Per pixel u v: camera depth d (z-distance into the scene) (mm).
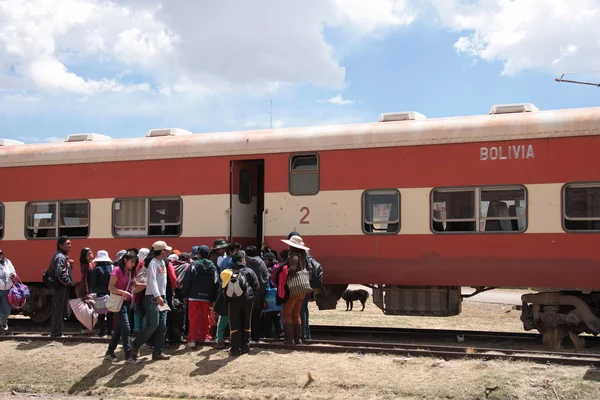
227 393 8945
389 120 12445
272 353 10500
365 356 10164
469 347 10672
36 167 14367
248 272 10641
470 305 20984
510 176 11195
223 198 12930
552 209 10930
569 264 10781
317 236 12281
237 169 13188
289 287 10672
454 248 11445
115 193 13719
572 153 10875
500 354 9797
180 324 11391
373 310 18938
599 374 8789
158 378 9680
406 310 12070
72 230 14039
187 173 13227
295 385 9055
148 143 13602
